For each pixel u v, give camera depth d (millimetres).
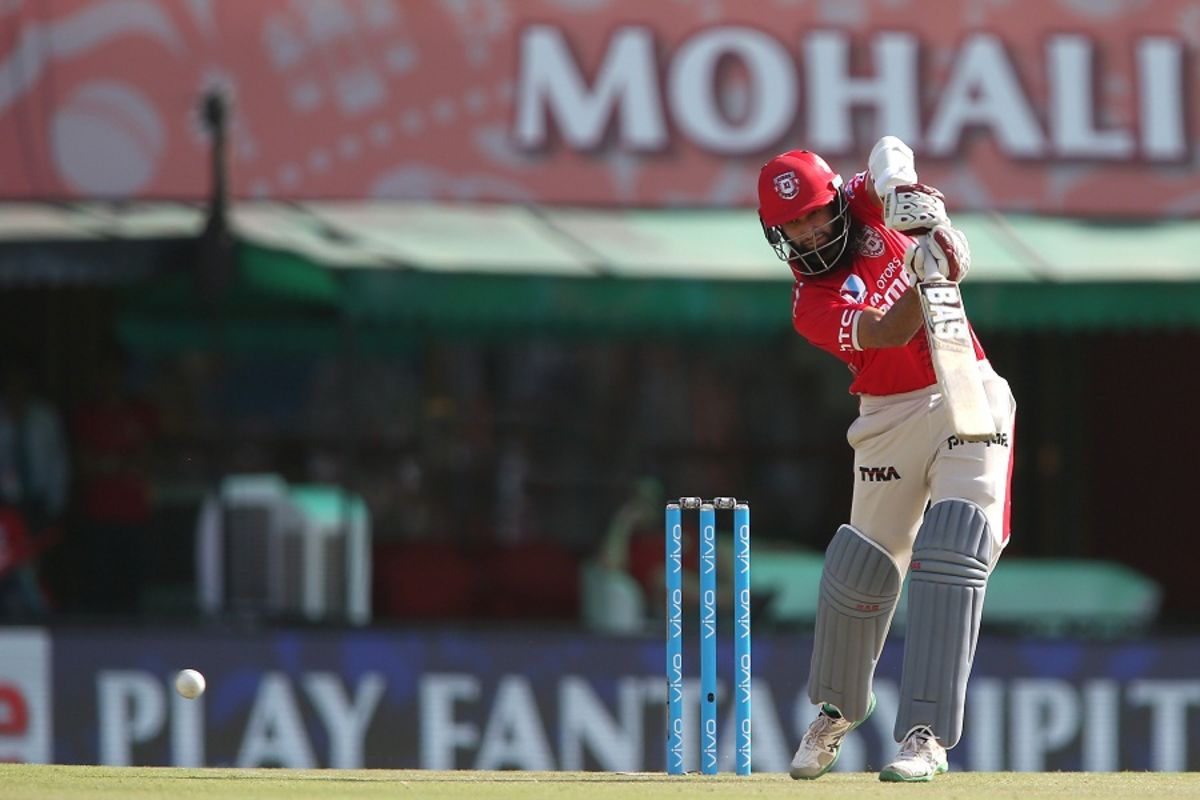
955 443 15195
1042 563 37000
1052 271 34625
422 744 30406
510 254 34219
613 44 36688
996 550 15328
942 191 37031
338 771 18281
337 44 36406
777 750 30062
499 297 33312
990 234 36469
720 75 36781
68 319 41250
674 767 17406
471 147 36531
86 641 30500
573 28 36688
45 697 30359
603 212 36656
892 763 15383
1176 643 30828
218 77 36250
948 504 15172
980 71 37188
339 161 36344
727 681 30422
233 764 30297
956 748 30469
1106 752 30594
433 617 39594
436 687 30484
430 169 36500
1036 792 14953
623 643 30656
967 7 37219
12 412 38188
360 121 36406
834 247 15398
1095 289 34438
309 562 35781
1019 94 37250
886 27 37062
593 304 33562
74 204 36062
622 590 37188
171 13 36219
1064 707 30625
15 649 30422
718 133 36750
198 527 40000
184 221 35500
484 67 36594
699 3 36875
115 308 41344
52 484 38250
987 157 37156
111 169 36125
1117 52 37500
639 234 35750
